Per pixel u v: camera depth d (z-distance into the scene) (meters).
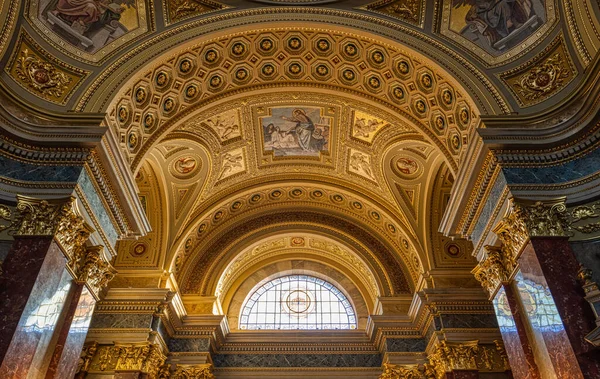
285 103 14.53
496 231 9.36
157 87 11.73
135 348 13.79
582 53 9.83
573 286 7.93
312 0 12.09
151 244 15.95
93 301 9.86
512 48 10.92
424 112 12.40
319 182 17.92
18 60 9.95
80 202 9.27
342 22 11.88
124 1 11.20
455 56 11.18
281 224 19.23
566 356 7.39
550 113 9.75
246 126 15.39
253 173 17.52
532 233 8.54
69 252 8.98
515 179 9.19
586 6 9.74
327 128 15.81
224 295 19.80
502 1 11.09
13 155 9.29
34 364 7.84
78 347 9.11
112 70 10.80
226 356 17.84
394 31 11.68
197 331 16.59
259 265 20.59
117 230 10.85
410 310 16.55
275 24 11.95
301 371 17.53
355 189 17.75
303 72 13.38
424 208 16.27
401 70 12.16
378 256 18.45
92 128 9.44
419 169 15.90
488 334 14.15
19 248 8.34
